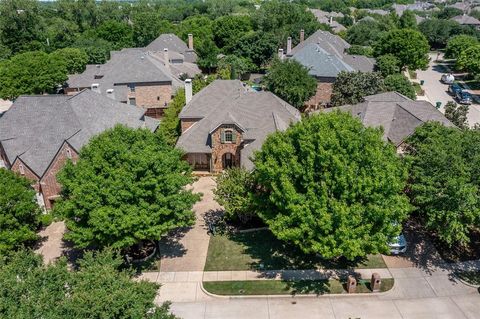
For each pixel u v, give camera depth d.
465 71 89.94
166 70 67.62
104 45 101.31
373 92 55.69
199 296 26.42
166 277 28.09
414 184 28.06
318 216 23.78
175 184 27.17
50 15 140.88
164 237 32.59
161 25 120.44
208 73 88.94
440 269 28.86
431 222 26.94
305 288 26.94
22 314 15.69
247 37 89.81
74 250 31.44
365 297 26.23
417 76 87.31
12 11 101.25
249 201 30.19
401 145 37.44
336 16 153.38
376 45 88.62
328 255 22.89
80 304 16.31
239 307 25.45
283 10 118.06
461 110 45.56
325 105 64.81
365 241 23.45
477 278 27.98
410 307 25.36
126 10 158.50
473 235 32.56
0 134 37.47
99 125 39.62
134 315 17.08
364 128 26.62
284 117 43.47
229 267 29.05
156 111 65.44
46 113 39.00
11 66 67.38
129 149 27.81
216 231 33.16
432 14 163.25
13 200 28.92
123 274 19.66
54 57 73.19
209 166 44.53
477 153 27.95
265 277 28.00
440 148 28.06
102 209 24.92
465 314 24.83
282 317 24.61
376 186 23.56
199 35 110.12
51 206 36.62
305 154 25.42
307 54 67.06
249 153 38.91
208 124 44.38
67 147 35.50
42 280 18.11
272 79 56.38
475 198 25.86
